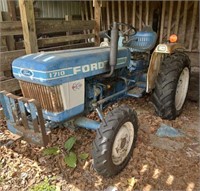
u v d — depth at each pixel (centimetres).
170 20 624
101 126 188
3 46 319
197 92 366
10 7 407
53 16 589
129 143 214
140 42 339
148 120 296
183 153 233
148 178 201
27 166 214
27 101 167
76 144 243
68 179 200
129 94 284
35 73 170
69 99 185
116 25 204
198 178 200
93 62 204
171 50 274
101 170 188
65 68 176
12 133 193
